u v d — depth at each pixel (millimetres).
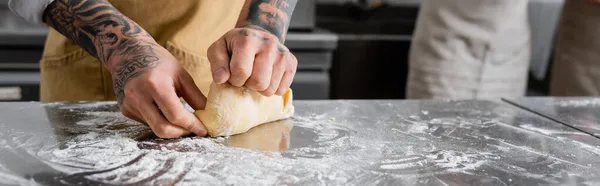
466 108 1032
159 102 720
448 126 887
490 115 980
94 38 825
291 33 1981
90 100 1075
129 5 1027
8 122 817
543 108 1058
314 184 597
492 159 715
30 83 1803
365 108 997
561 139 833
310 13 2027
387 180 620
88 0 860
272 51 766
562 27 2148
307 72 1963
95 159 659
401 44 2312
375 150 735
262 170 636
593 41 2037
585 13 2029
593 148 791
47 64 1097
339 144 759
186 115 737
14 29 1797
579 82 2104
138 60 759
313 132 822
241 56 736
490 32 2014
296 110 963
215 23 1062
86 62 1054
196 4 1034
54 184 582
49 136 752
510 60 2109
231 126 771
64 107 922
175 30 1041
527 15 2262
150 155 676
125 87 736
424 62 2076
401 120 917
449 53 2031
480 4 1967
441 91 2066
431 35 2041
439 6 2014
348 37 2281
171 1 1029
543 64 2562
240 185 587
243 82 746
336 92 2336
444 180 628
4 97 1799
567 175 665
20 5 880
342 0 2535
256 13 850
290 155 700
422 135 826
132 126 817
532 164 702
